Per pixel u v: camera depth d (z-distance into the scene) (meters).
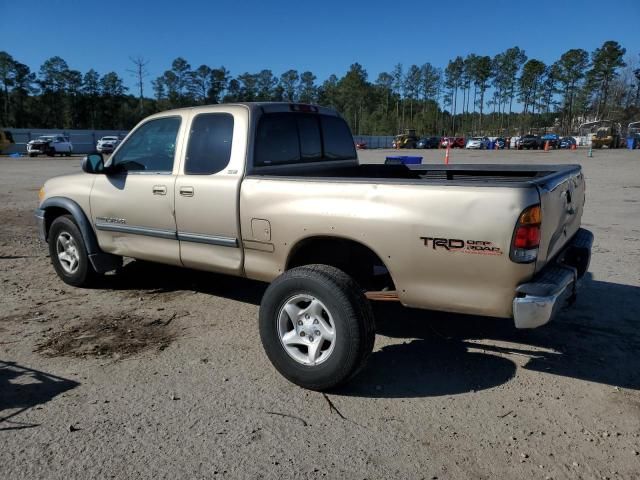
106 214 5.32
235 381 3.77
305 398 3.54
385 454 2.94
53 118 105.25
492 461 2.88
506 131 116.06
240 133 4.34
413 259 3.42
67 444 3.02
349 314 3.37
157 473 2.78
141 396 3.56
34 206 12.43
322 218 3.70
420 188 3.37
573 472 2.79
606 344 4.39
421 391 3.64
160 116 4.92
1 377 3.81
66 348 4.31
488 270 3.21
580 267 4.08
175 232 4.72
